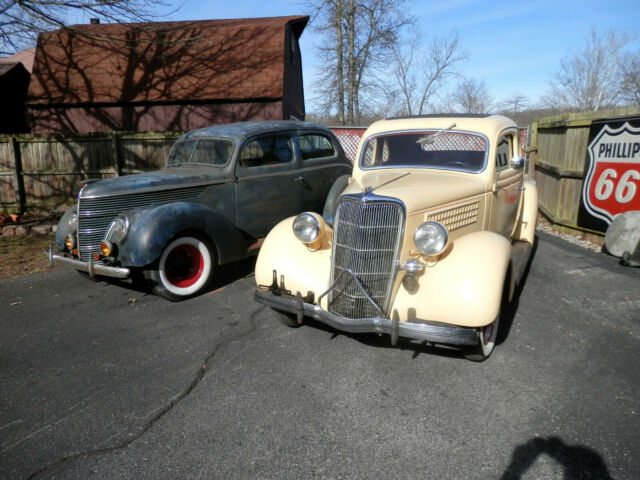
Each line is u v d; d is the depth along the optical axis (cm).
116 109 1276
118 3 895
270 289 364
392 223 317
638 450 247
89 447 258
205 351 370
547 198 902
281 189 581
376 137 456
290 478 232
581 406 288
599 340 377
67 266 489
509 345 370
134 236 445
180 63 1323
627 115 620
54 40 1370
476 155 416
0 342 395
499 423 272
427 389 310
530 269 567
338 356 357
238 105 1270
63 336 404
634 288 497
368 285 323
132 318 441
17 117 1670
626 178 627
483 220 411
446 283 310
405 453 249
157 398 305
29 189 938
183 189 507
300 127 610
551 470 234
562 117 789
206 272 498
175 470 239
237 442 260
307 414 285
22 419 285
